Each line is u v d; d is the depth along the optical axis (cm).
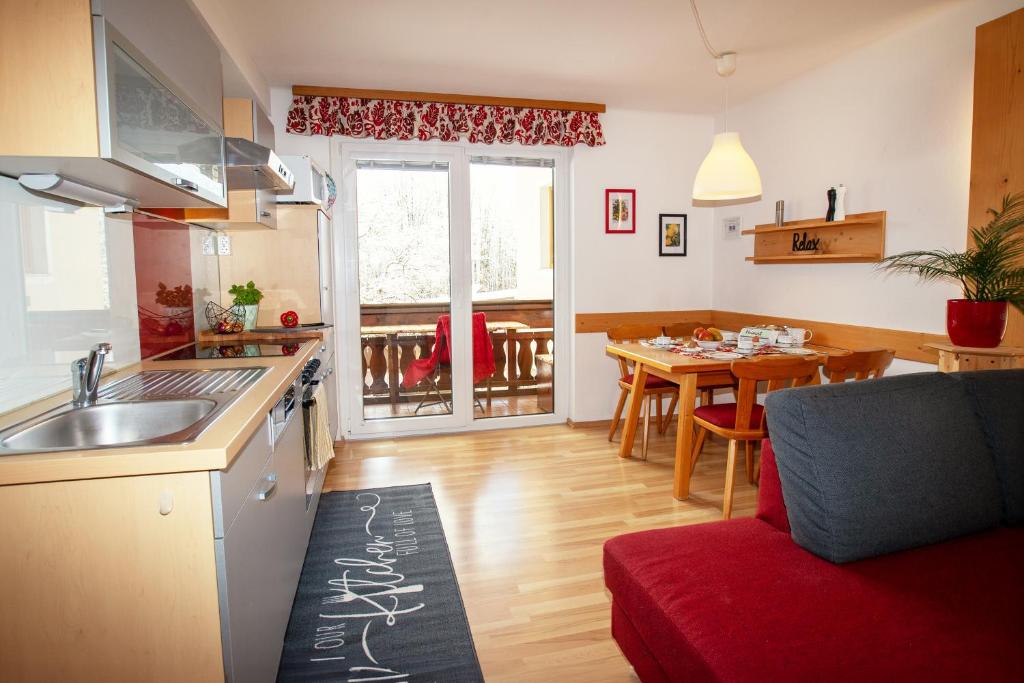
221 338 338
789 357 309
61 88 131
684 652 136
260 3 284
